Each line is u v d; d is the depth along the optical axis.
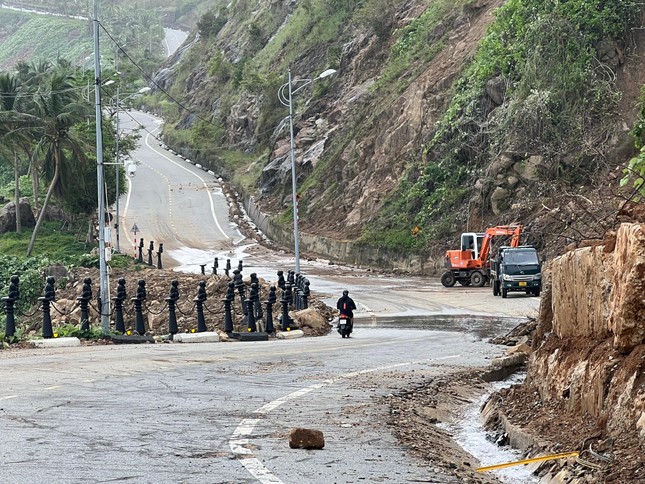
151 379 22.78
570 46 79.25
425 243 85.56
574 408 15.85
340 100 129.62
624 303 14.26
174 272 78.31
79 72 140.12
